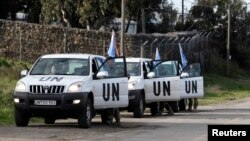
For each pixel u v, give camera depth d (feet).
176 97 82.02
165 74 82.23
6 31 135.33
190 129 59.26
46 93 55.52
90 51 141.08
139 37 151.53
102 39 142.20
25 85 56.39
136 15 163.53
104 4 154.92
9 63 116.57
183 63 111.86
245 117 76.79
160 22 228.43
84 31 140.97
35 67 60.75
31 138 48.60
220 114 84.33
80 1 158.71
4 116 67.00
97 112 63.62
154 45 154.81
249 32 262.06
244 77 235.81
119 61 66.90
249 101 127.24
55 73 59.57
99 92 59.82
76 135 51.60
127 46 148.05
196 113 87.71
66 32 139.13
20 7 187.01
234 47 254.68
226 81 195.42
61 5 160.45
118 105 63.16
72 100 55.42
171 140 49.19
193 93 93.91
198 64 96.43
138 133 54.80
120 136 51.93
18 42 134.82
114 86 62.64
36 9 180.86
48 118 59.06
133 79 76.33
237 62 256.93
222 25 253.44
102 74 59.11
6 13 182.60
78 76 58.03
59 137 49.78
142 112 77.05
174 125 64.18
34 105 55.72
